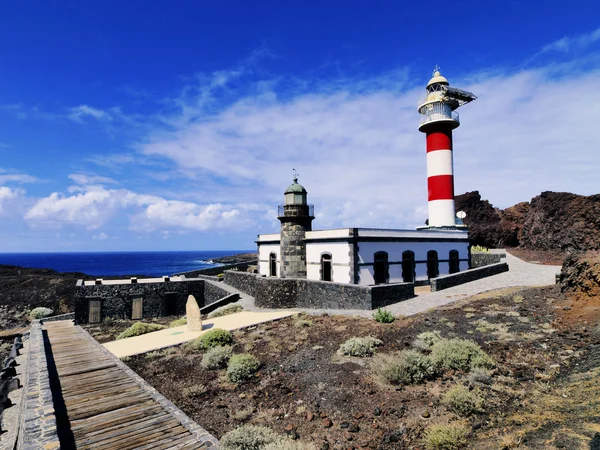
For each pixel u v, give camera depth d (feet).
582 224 140.05
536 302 64.44
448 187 125.18
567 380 36.99
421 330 58.49
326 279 98.27
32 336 78.18
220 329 65.98
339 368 48.78
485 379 39.78
